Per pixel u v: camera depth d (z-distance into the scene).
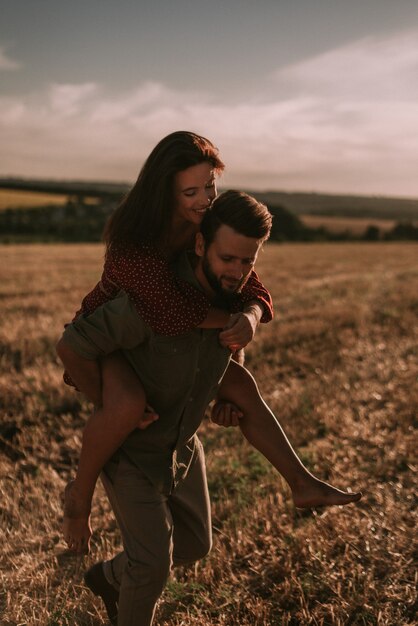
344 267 29.36
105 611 2.96
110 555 3.42
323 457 4.63
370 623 2.74
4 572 3.37
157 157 2.16
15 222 72.00
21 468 4.86
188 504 2.55
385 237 94.44
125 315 2.15
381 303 13.06
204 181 2.15
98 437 2.23
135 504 2.30
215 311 2.26
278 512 3.79
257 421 2.64
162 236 2.23
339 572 3.14
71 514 2.42
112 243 2.20
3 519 3.99
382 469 4.39
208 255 2.12
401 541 3.37
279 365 7.86
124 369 2.28
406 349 8.21
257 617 2.86
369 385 6.54
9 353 8.20
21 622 2.88
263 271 25.91
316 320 10.38
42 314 11.91
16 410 5.99
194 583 3.08
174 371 2.26
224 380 2.63
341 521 3.56
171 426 2.36
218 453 4.71
